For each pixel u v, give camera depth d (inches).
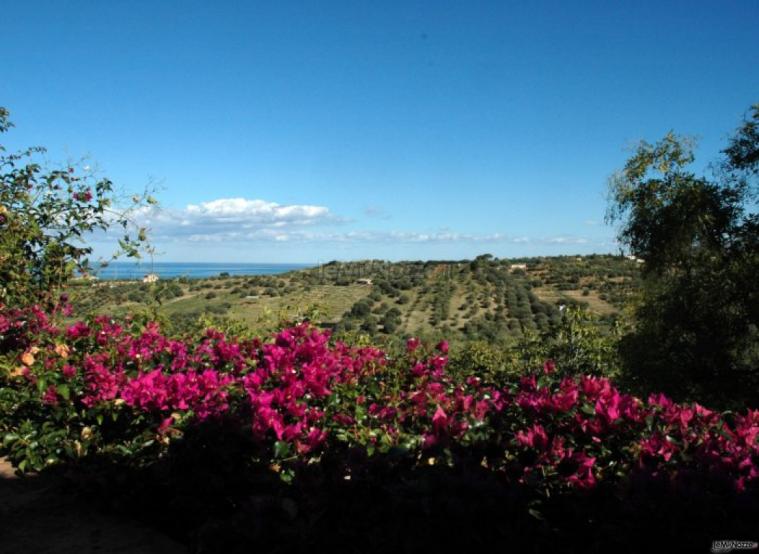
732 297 552.7
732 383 553.3
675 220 577.9
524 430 122.9
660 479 80.7
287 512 95.6
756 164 560.7
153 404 135.4
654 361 571.8
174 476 119.8
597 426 111.1
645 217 600.7
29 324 195.6
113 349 181.9
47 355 180.2
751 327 561.9
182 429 128.6
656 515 77.5
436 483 85.4
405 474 95.0
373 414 136.1
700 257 589.6
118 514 132.8
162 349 193.5
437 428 106.8
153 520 129.9
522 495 87.6
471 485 84.3
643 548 79.6
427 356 198.2
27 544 118.0
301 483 100.4
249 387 150.3
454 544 84.7
